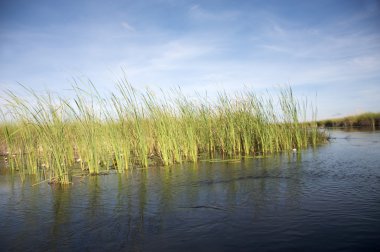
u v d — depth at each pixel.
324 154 12.03
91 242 4.35
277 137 14.32
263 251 3.79
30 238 4.57
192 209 5.63
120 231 4.71
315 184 7.04
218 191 6.86
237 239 4.18
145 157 10.69
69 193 7.25
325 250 3.75
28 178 9.48
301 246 3.88
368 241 3.93
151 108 11.65
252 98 14.23
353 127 33.59
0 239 4.57
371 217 4.75
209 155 13.20
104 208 5.92
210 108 13.84
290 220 4.79
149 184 7.90
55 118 8.69
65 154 9.16
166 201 6.23
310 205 5.49
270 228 4.51
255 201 5.94
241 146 14.20
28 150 10.10
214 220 4.98
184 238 4.30
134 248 4.08
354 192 6.20
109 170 10.39
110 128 10.12
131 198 6.57
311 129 17.31
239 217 5.07
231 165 10.44
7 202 6.60
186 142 12.10
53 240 4.47
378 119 32.72
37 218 5.46
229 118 13.53
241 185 7.34
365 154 11.44
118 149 10.12
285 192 6.47
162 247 4.05
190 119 12.28
